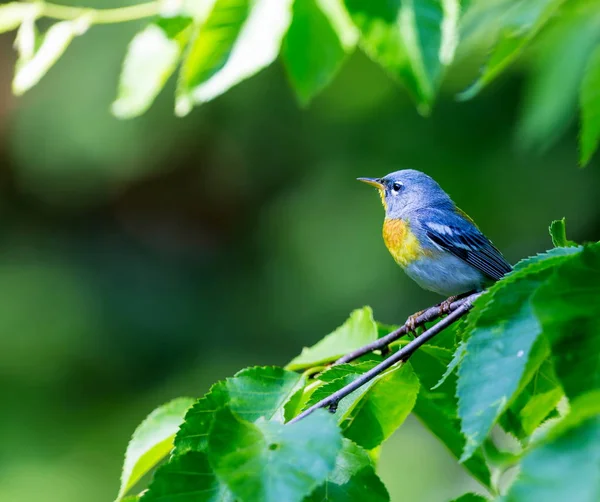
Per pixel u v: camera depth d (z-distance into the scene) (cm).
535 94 516
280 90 1539
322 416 310
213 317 1652
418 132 1433
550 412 440
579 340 263
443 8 423
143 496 345
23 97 1582
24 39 488
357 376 411
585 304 268
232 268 1680
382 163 1458
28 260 1642
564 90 499
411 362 452
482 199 1409
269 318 1573
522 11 446
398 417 429
